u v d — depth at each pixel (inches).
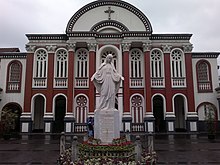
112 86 464.8
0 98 1289.4
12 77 1321.4
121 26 1305.4
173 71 1286.9
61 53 1301.7
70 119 1201.4
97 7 1339.8
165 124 1226.0
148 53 1267.2
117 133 452.4
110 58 477.1
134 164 348.5
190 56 1290.6
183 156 548.7
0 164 465.1
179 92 1256.8
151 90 1255.5
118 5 1341.0
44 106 1270.9
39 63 1289.4
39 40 1296.8
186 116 1235.9
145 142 539.5
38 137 1048.8
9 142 868.6
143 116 1241.4
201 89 1301.7
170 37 1302.9
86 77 1269.7
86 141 436.5
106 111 453.1
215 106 1280.8
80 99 1257.4
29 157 545.3
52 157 542.9
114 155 377.7
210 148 681.0
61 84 1264.8
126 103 1221.1
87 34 1272.1
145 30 1306.6
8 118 1056.2
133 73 1293.1
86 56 1310.3
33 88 1259.8
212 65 1322.6
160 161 487.2
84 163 345.4
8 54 1323.8
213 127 993.5
